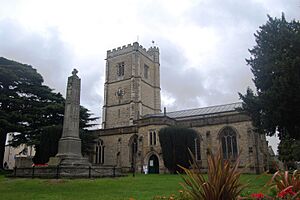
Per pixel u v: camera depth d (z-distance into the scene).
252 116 26.66
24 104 41.72
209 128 44.31
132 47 68.94
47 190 15.80
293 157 31.31
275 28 25.69
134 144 48.75
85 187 17.11
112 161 50.09
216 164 5.93
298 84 21.89
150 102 71.00
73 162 23.73
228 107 53.09
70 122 25.20
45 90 44.84
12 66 42.72
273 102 23.42
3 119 36.34
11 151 70.94
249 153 39.50
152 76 74.44
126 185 18.34
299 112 23.02
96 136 50.75
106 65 72.44
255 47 26.84
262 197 6.07
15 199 12.41
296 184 5.95
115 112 67.31
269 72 24.91
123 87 67.88
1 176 27.33
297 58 21.84
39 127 41.62
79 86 26.84
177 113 58.25
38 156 41.22
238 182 6.16
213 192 5.66
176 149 38.44
